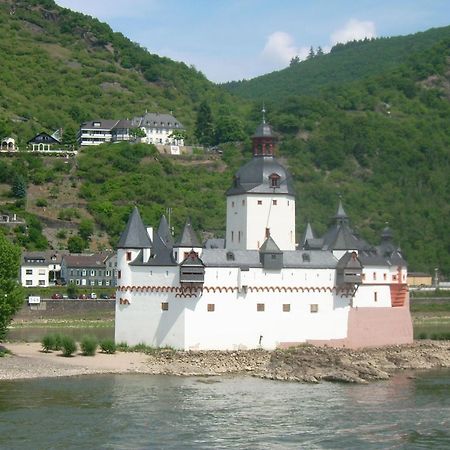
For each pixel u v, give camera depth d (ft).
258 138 625.00
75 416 379.55
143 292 554.05
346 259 581.12
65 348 529.45
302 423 376.48
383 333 607.78
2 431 353.31
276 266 565.94
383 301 611.06
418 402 423.64
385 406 412.98
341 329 585.22
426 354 579.48
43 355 526.57
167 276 549.54
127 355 533.14
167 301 549.54
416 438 353.72
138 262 555.28
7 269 532.32
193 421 376.27
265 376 490.49
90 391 434.30
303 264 575.79
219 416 386.32
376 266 609.42
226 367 511.81
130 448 334.03
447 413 398.01
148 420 376.07
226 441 346.13
